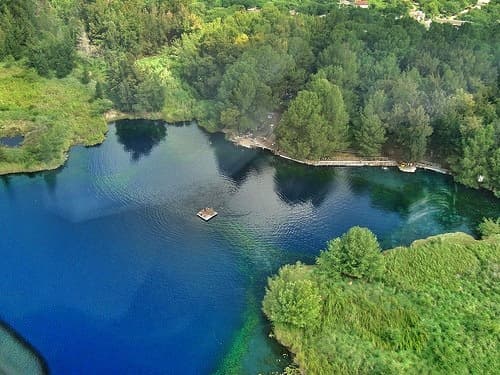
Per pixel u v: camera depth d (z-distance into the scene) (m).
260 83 168.00
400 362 96.00
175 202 144.25
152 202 144.25
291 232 134.50
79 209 141.75
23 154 156.62
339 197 148.38
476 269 117.75
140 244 130.00
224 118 168.50
